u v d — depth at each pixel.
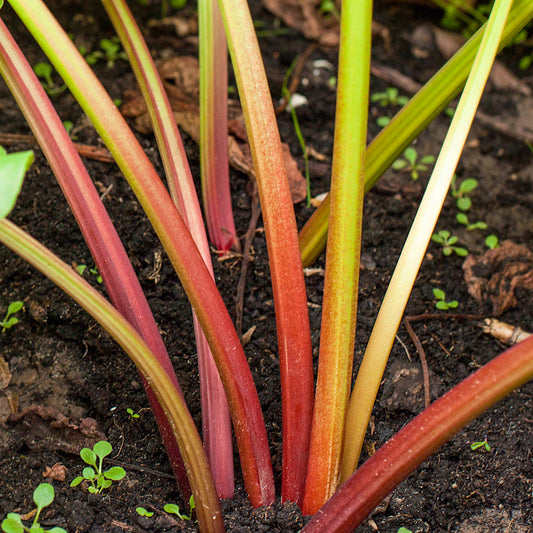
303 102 1.91
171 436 1.34
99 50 1.96
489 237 1.60
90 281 1.50
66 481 1.37
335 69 2.04
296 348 1.29
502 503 1.40
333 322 1.27
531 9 1.33
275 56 2.07
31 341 1.47
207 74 1.48
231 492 1.34
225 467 1.34
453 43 2.24
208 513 1.29
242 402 1.29
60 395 1.44
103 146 1.62
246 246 1.55
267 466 1.32
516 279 1.57
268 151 1.27
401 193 1.70
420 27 2.29
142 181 1.24
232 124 1.66
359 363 1.49
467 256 1.60
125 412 1.43
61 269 1.22
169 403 1.25
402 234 1.62
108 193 1.57
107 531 1.33
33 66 1.84
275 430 1.43
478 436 1.44
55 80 1.80
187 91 1.77
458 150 1.29
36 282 1.50
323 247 1.50
